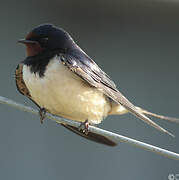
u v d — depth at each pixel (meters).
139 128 11.12
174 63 11.56
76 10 11.55
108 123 11.06
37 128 10.96
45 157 10.88
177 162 10.98
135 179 10.95
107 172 10.98
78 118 8.38
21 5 11.49
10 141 10.84
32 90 8.02
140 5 11.40
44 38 8.35
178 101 11.37
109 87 8.39
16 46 11.34
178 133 11.23
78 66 7.90
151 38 11.59
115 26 11.54
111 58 11.43
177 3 11.33
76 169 10.96
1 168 10.76
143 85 11.38
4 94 11.06
